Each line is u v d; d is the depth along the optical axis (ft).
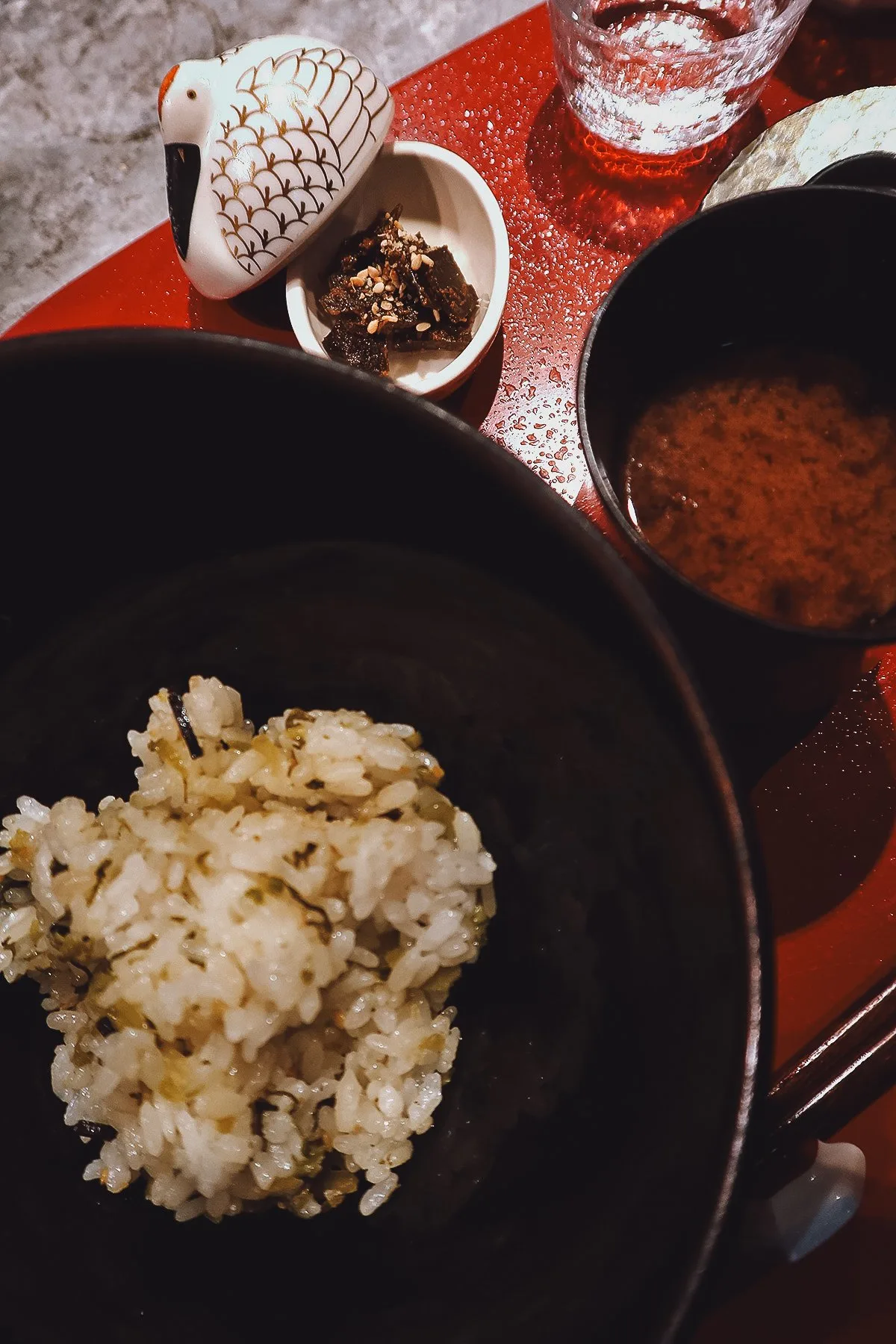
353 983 0.86
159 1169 0.83
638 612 0.68
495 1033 0.88
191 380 0.75
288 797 0.87
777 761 0.97
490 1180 0.84
